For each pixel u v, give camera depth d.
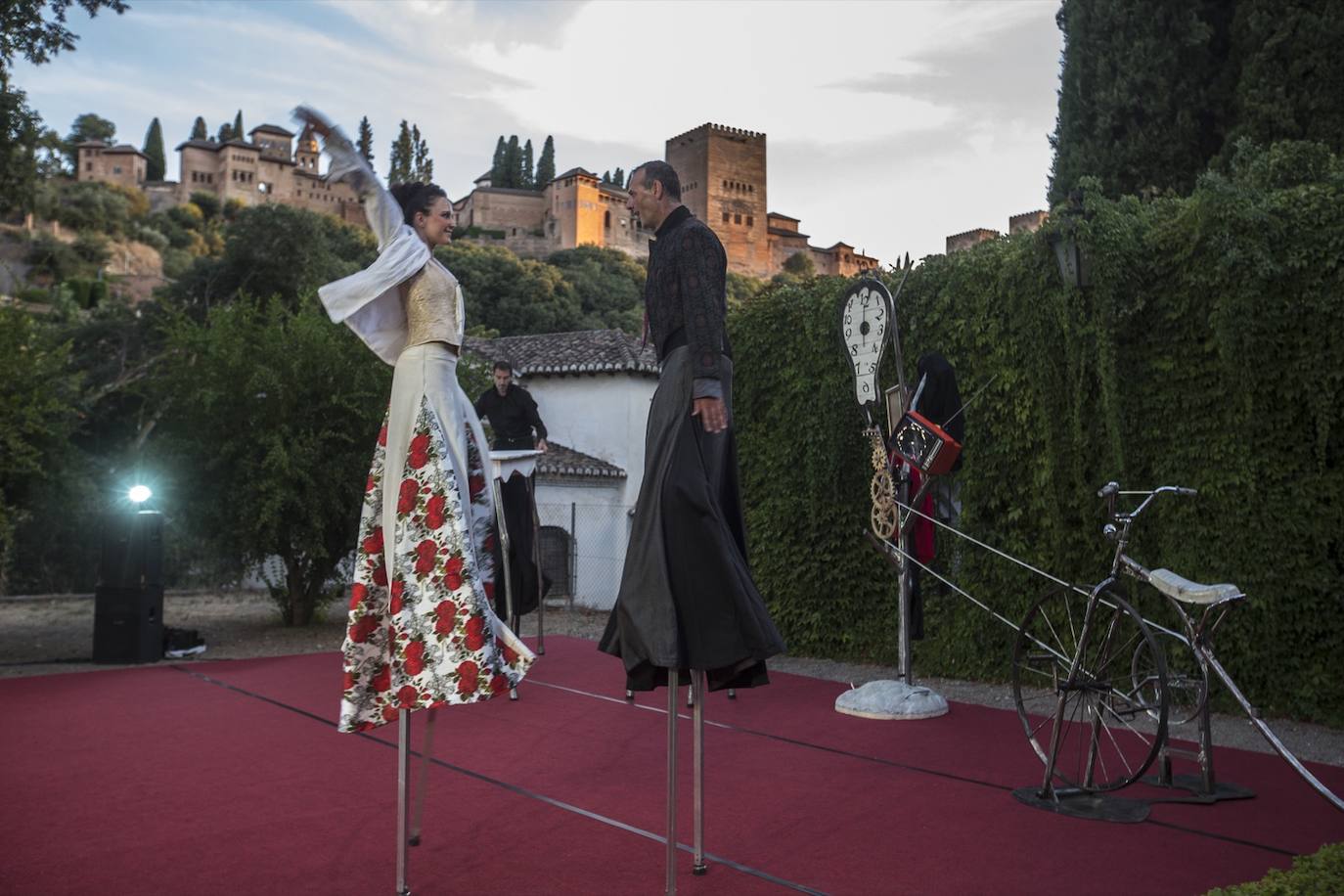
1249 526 6.11
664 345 2.91
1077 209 6.62
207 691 6.38
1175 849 3.31
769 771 4.40
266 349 10.97
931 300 7.80
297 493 10.87
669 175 2.96
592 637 10.61
